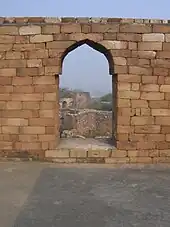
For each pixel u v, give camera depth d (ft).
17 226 17.37
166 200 21.99
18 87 33.73
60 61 33.94
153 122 34.01
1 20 33.32
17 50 33.47
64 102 95.09
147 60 33.58
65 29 33.14
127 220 18.39
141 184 25.95
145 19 33.45
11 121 33.96
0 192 23.34
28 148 33.99
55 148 33.91
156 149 34.22
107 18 33.17
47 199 21.93
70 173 29.40
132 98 33.71
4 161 33.91
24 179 27.02
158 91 33.88
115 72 33.37
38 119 33.88
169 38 33.65
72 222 18.01
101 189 24.45
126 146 33.94
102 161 33.91
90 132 61.82
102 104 112.98
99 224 17.76
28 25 33.24
